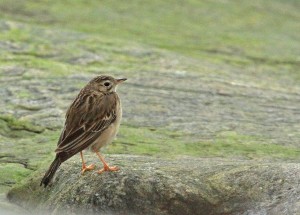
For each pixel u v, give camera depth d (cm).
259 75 2095
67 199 1073
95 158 1205
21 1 2652
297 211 1009
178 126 1546
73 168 1132
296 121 1634
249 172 1090
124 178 1068
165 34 2462
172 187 1059
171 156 1330
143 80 1867
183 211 1047
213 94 1794
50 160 1322
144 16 2647
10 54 2023
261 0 3114
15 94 1708
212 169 1117
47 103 1656
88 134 1107
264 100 1788
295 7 3120
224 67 2130
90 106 1120
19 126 1519
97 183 1070
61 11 2584
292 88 1959
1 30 2233
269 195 1048
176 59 2109
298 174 1069
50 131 1499
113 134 1143
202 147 1424
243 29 2655
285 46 2491
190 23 2634
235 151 1405
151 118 1588
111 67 1981
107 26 2472
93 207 1051
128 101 1684
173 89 1806
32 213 1113
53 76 1862
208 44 2406
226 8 2891
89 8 2661
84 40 2214
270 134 1526
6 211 1116
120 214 1043
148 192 1053
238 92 1834
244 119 1622
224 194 1065
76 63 1998
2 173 1268
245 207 1045
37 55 2038
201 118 1608
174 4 2844
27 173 1273
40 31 2258
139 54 2123
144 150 1391
